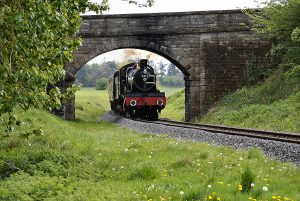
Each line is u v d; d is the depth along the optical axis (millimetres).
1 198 7262
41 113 23906
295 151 13195
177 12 38188
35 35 7848
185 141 18234
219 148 15742
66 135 18031
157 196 7965
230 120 30625
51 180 8492
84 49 37312
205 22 38344
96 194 7879
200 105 38719
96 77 194000
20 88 8352
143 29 37906
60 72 9023
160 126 24094
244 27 38250
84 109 59875
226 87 38719
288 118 24984
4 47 7758
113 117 41438
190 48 38500
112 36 37656
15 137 14219
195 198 7891
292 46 31844
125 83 37531
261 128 25531
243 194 8000
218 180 9336
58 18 8141
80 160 11172
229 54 38562
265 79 37469
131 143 16922
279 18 31359
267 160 12883
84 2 10086
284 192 8273
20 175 9141
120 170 10766
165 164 11773
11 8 7527
